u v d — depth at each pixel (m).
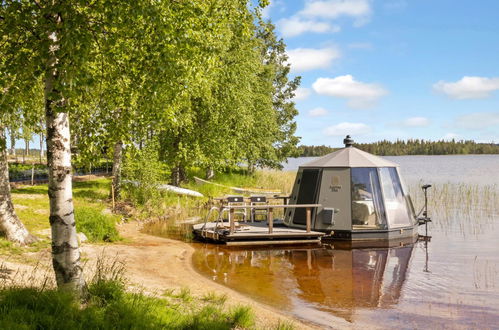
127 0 5.48
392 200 15.65
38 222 13.40
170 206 22.03
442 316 7.34
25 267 8.13
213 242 14.54
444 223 18.62
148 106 7.38
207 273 10.37
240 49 25.62
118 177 20.34
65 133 5.71
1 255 9.08
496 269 10.76
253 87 33.47
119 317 5.39
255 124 33.94
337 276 10.16
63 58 5.13
